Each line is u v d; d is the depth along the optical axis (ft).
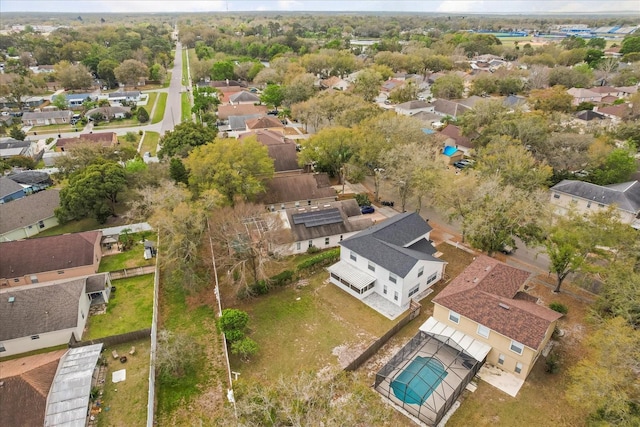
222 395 100.94
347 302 135.54
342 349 115.55
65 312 118.83
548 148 221.66
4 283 140.77
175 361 103.81
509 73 456.04
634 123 257.96
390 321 126.82
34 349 116.06
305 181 203.31
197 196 174.19
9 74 429.79
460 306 112.57
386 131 220.64
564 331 120.78
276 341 118.73
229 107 361.71
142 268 151.12
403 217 160.25
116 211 197.67
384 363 110.42
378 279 136.98
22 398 89.97
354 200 186.29
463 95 444.96
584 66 466.29
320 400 80.48
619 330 90.84
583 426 92.27
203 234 158.20
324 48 648.38
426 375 99.35
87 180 176.86
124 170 194.49
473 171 186.70
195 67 533.55
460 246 169.17
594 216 133.59
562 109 314.76
